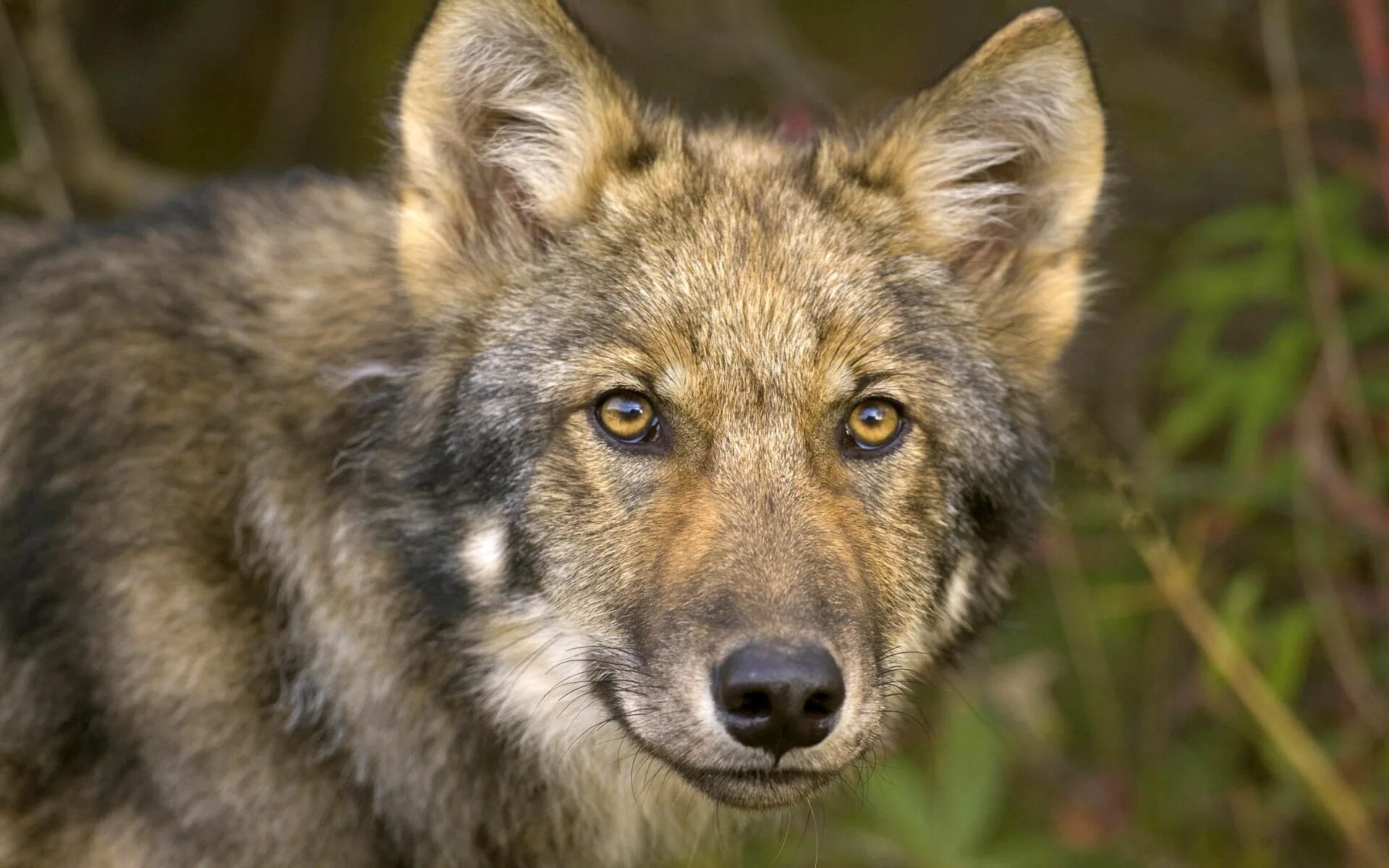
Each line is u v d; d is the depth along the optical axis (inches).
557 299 265.3
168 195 418.3
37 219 358.6
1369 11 365.4
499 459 260.8
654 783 297.3
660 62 523.2
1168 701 406.0
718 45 501.4
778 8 594.6
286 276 284.5
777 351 253.0
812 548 238.8
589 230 269.9
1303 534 382.9
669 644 237.3
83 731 270.2
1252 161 474.3
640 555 249.4
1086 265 297.7
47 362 279.9
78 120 470.9
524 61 267.4
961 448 271.7
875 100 491.5
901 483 262.4
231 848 266.8
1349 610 369.1
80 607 267.4
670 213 267.9
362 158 555.5
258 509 270.7
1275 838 391.5
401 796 277.3
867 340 258.8
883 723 264.2
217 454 271.4
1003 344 291.0
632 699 245.9
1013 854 380.8
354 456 272.7
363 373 274.4
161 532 266.7
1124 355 476.4
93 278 283.6
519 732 276.7
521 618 263.0
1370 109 363.9
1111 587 406.6
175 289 279.7
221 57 579.5
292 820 270.5
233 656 267.4
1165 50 490.3
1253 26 448.1
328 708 271.6
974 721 368.5
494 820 285.4
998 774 376.5
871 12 585.9
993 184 290.4
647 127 280.4
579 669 257.8
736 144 293.4
